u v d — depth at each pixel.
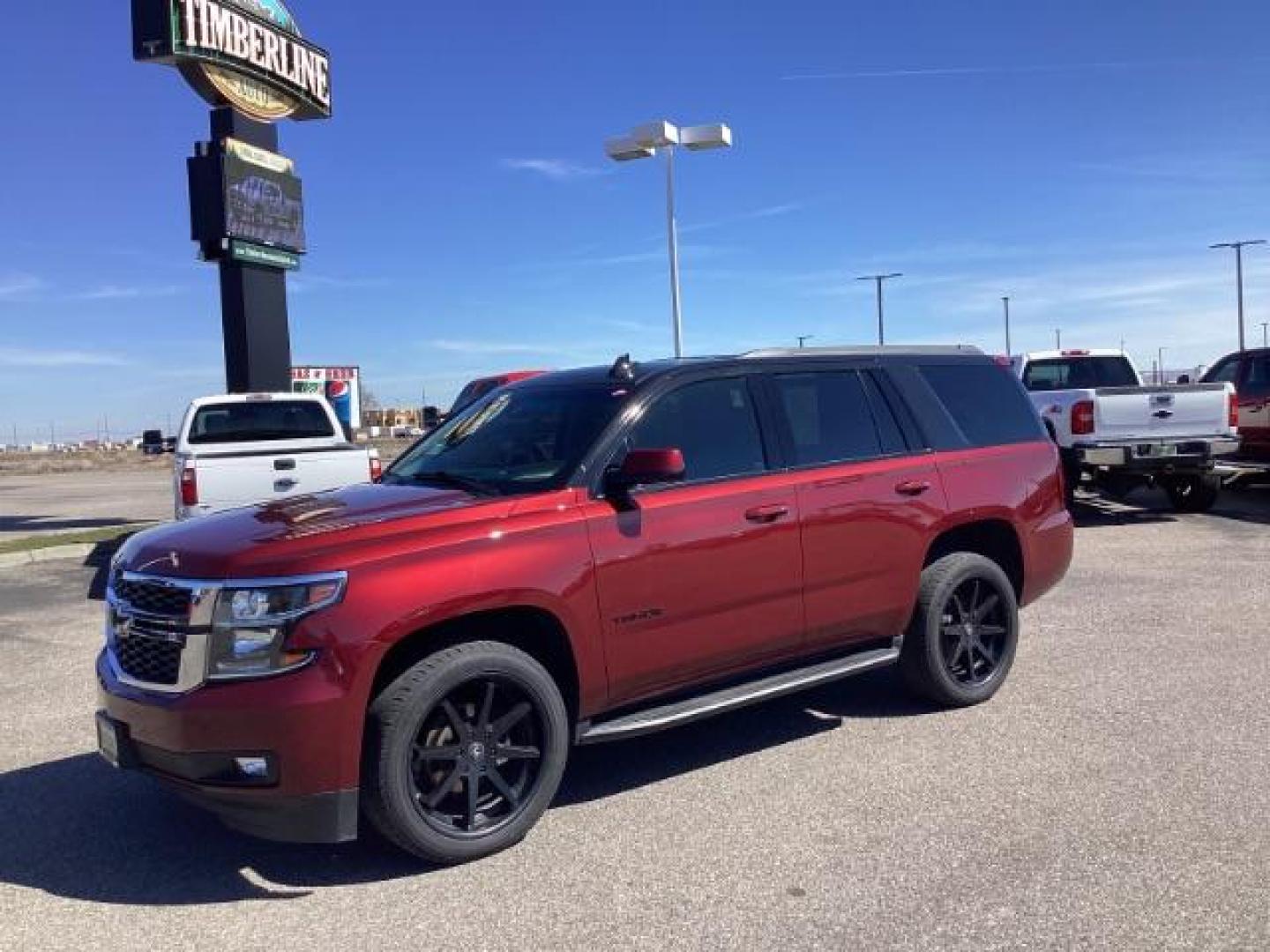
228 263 16.94
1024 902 3.74
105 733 4.29
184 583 4.02
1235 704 5.86
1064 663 6.84
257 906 3.95
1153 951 3.40
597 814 4.71
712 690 5.13
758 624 5.12
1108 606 8.52
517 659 4.34
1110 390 13.21
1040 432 6.65
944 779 4.93
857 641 5.65
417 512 4.36
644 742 5.66
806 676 5.34
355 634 3.95
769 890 3.91
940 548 6.11
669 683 4.90
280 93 17.95
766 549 5.10
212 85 16.27
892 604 5.67
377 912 3.87
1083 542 12.05
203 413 12.29
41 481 36.84
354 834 4.01
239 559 4.00
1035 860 4.06
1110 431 13.25
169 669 4.04
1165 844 4.15
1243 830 4.25
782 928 3.63
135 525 17.56
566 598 4.45
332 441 12.70
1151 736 5.40
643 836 4.45
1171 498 14.60
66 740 5.98
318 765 3.90
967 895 3.81
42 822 4.82
